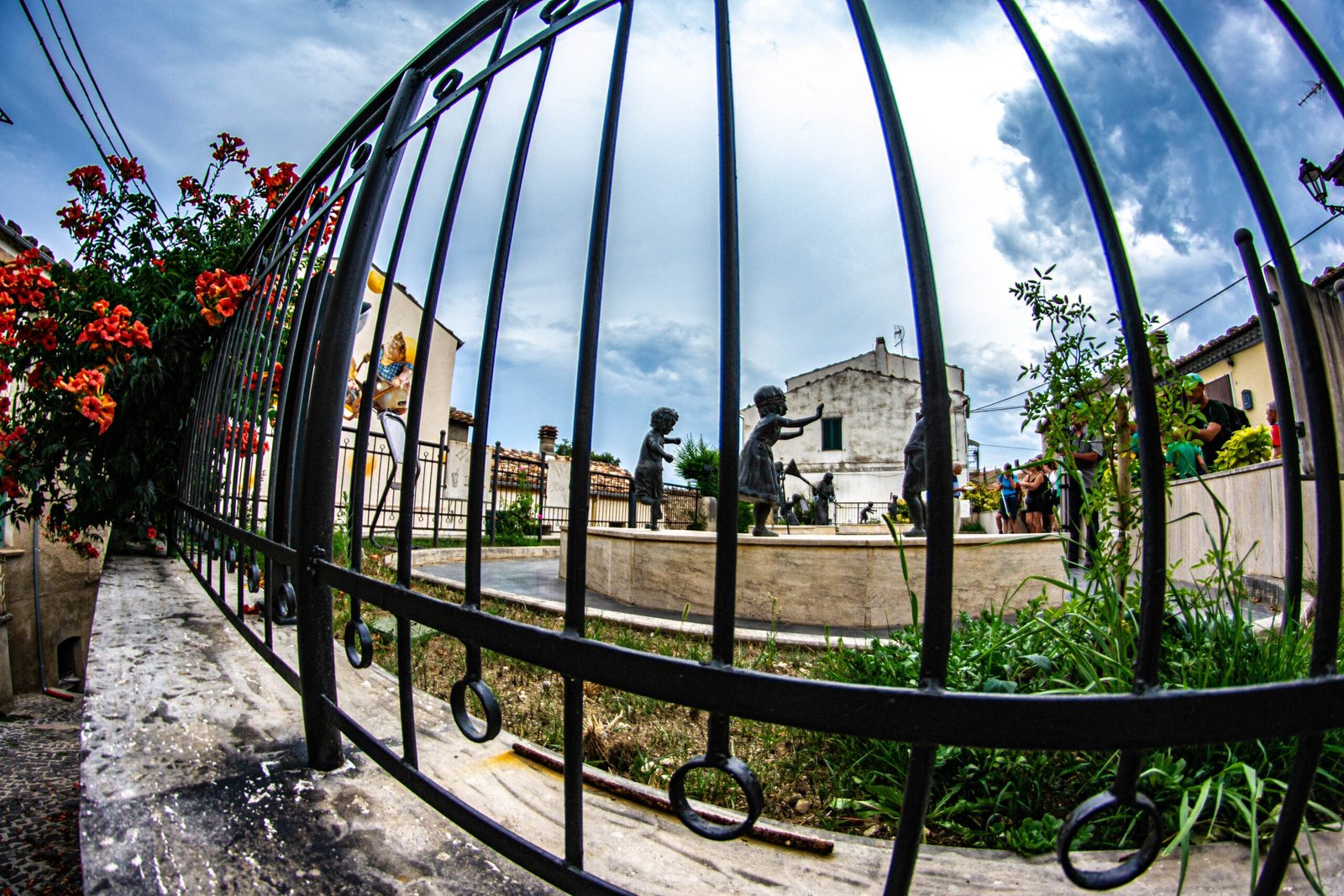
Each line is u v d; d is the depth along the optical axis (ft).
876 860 4.65
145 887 3.78
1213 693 2.16
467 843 4.35
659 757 7.16
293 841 4.30
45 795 13.60
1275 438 20.27
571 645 3.16
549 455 70.69
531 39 4.49
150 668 7.61
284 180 17.47
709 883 4.24
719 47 3.19
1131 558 8.04
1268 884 2.46
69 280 14.83
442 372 59.26
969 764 5.79
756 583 16.12
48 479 14.65
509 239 4.17
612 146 3.62
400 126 5.85
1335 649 2.31
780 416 21.59
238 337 10.80
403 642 4.22
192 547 13.00
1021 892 4.28
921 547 15.49
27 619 31.65
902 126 2.65
